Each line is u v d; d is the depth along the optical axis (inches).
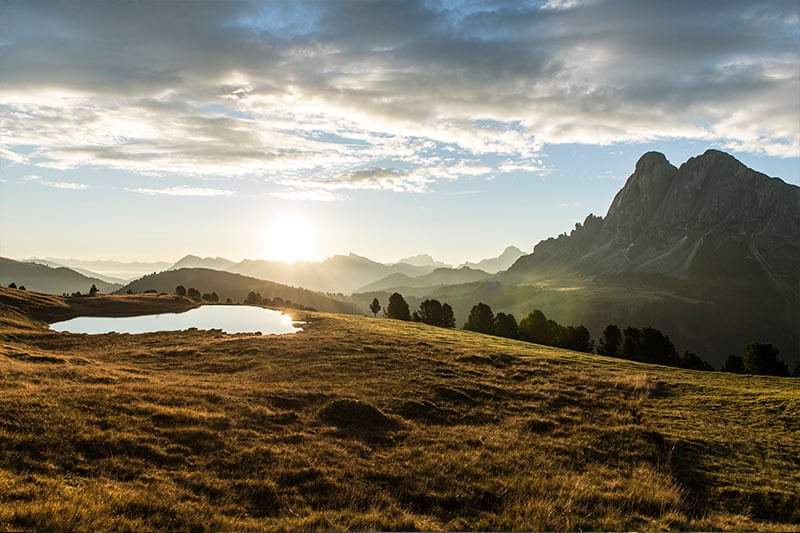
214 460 673.0
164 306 3848.4
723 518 633.0
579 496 661.9
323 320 3117.6
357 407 979.3
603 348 3986.2
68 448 634.2
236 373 1438.2
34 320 2758.4
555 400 1241.4
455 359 1753.2
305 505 580.1
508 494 665.0
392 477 685.9
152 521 487.2
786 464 823.7
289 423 888.9
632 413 1149.7
